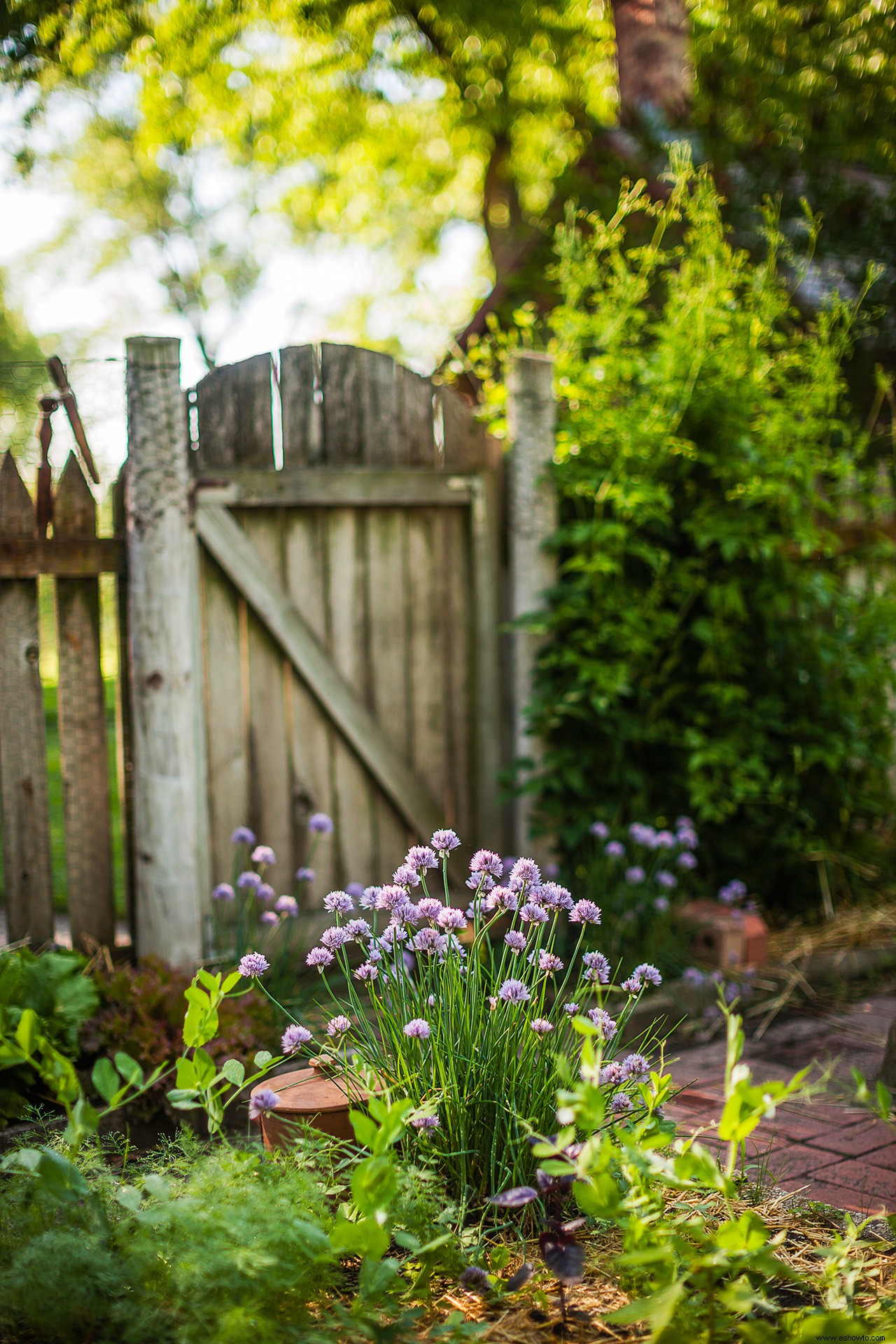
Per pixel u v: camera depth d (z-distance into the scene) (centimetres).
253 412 411
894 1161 276
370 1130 179
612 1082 212
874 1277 200
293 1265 178
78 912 389
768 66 775
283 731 425
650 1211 188
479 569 457
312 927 418
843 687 522
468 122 1124
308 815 429
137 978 323
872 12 776
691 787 446
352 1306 179
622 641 439
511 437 455
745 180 749
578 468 455
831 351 480
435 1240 183
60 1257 173
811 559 525
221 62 1002
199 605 402
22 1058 186
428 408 445
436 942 229
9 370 387
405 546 446
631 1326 181
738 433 466
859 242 736
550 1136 215
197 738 394
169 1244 178
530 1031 225
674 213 483
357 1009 235
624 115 764
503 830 468
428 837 452
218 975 212
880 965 454
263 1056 219
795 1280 174
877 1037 379
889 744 532
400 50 1077
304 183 1552
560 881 439
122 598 393
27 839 382
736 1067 179
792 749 491
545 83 1061
